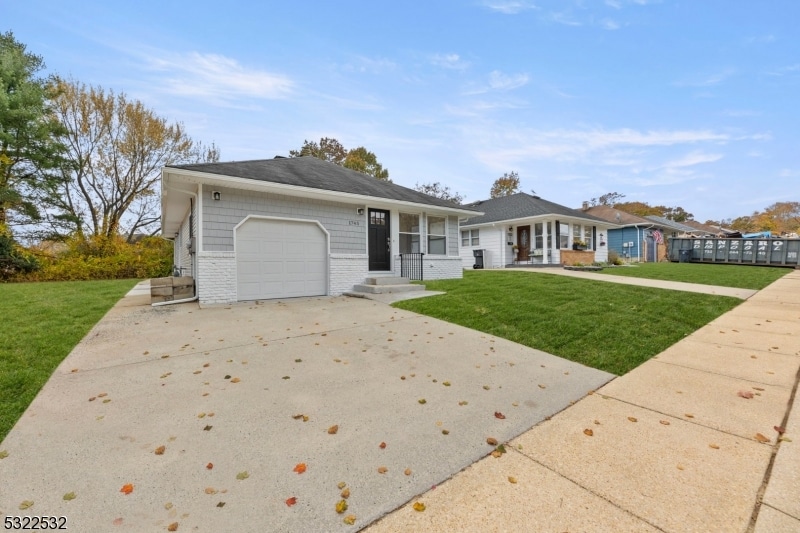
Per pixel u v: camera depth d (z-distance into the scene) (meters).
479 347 4.95
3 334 5.15
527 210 18.62
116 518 1.89
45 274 16.09
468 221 20.58
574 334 5.36
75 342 4.98
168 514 1.93
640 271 13.76
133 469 2.31
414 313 6.95
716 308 6.88
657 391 3.55
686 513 1.93
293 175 9.57
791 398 3.31
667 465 2.36
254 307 7.65
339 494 2.11
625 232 25.97
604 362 4.38
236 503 2.02
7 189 15.71
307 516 1.93
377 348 4.89
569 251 17.25
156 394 3.43
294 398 3.39
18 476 2.22
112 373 3.92
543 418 3.05
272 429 2.84
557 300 7.41
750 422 2.91
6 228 15.98
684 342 5.05
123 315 6.77
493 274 13.20
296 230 9.25
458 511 1.97
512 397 3.47
